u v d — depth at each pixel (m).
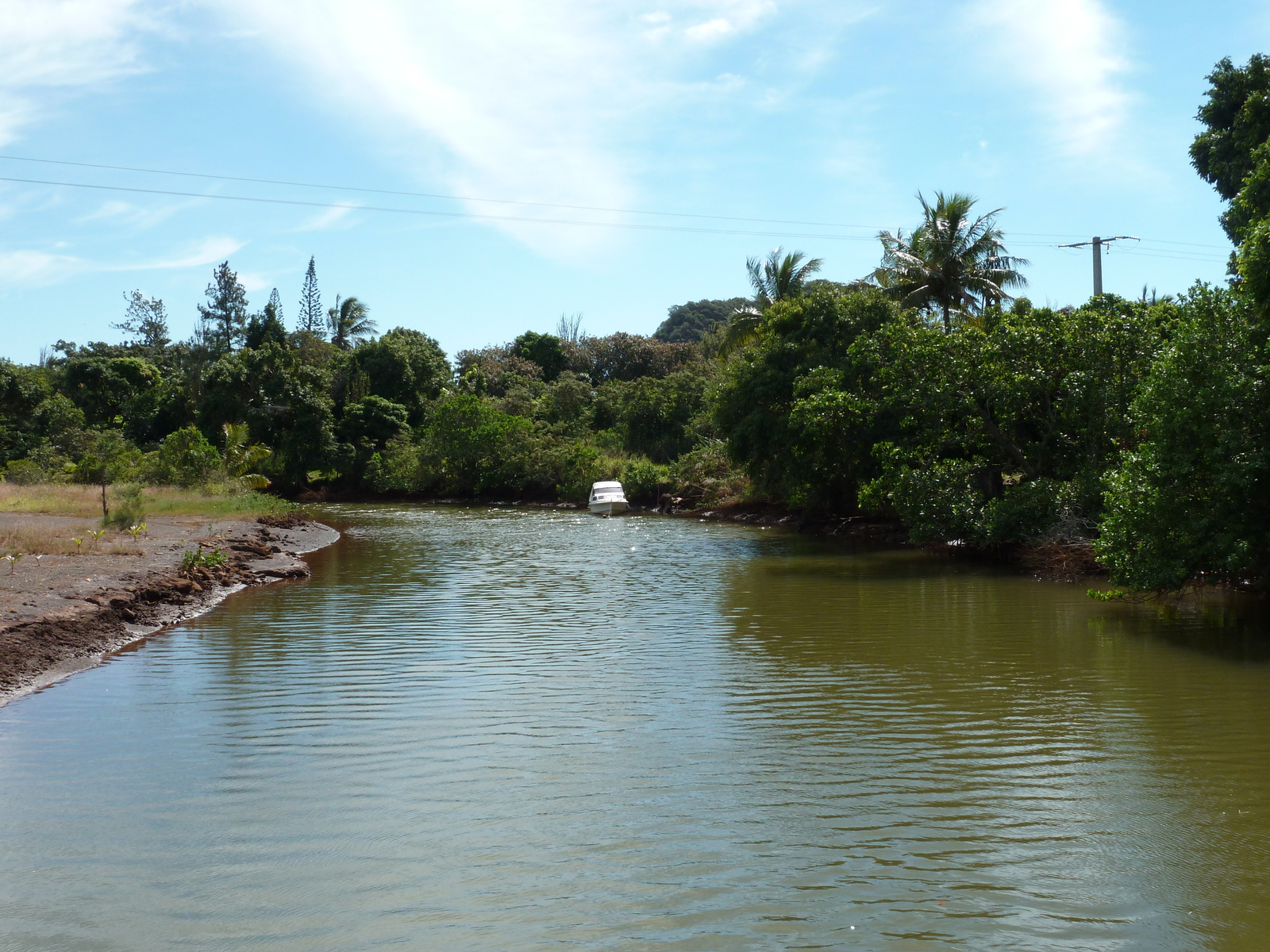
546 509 51.03
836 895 5.95
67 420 57.53
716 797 7.67
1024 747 8.98
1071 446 24.27
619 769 8.35
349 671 12.16
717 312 119.19
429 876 6.22
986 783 7.98
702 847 6.67
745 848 6.65
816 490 36.09
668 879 6.17
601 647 13.70
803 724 9.77
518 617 16.31
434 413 61.03
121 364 74.50
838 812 7.31
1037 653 13.18
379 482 60.88
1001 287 39.00
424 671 12.17
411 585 20.56
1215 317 14.83
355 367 68.94
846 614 16.61
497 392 79.88
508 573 22.75
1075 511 22.48
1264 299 14.13
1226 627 14.91
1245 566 15.23
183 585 17.98
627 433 58.69
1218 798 7.62
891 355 28.83
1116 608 16.95
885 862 6.42
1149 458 15.34
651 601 18.12
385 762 8.55
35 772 8.31
